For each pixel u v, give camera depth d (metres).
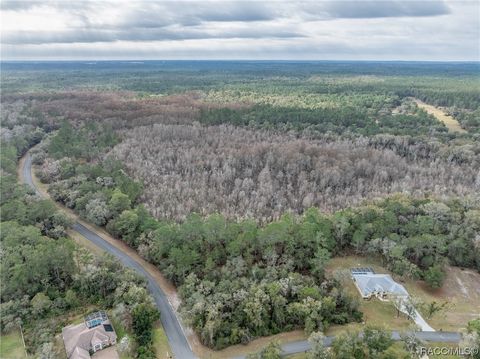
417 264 82.88
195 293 69.25
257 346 63.66
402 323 68.56
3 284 71.56
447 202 99.75
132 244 92.75
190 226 82.94
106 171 125.06
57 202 116.06
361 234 84.62
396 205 95.25
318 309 66.00
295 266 79.50
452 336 65.81
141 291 70.06
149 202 110.00
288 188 120.25
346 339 58.53
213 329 62.56
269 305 67.81
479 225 87.25
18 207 96.31
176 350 62.59
